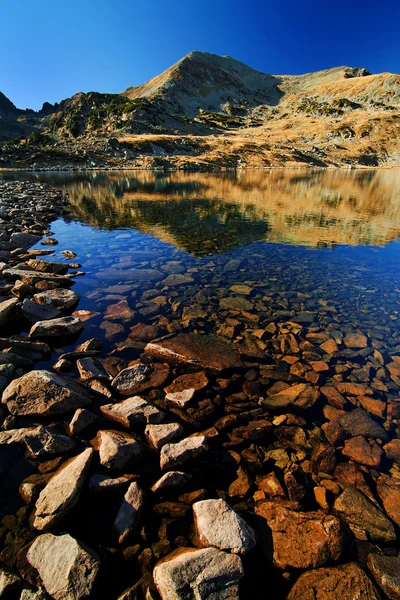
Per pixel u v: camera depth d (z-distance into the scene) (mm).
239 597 2768
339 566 3098
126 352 6492
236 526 3199
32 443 4156
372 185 46406
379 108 154125
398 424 4906
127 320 7797
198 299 9172
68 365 5926
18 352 6125
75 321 7160
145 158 82375
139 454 4082
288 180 52875
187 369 6023
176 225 19375
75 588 2771
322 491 3867
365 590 2912
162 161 79562
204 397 5312
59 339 6867
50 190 33594
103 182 45688
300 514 3502
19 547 3121
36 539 3146
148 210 24594
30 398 4770
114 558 3107
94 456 4051
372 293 9922
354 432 4723
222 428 4734
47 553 3012
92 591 2795
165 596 2686
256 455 4324
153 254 13570
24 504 3541
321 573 3031
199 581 2744
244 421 4879
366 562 3174
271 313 8477
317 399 5359
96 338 6695
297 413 5059
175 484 3758
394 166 100250
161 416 4734
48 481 3760
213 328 7547
